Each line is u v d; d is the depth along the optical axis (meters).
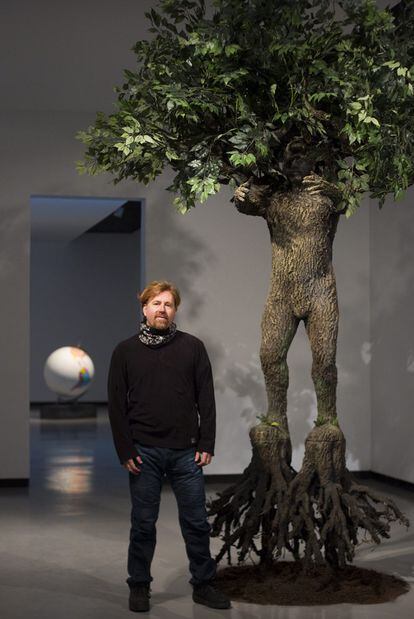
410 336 7.21
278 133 4.28
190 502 3.95
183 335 4.02
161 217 7.73
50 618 3.88
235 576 4.42
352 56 4.00
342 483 4.29
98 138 4.23
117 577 4.61
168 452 3.92
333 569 4.36
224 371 7.76
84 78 6.87
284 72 4.04
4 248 7.61
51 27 5.82
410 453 7.22
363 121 3.87
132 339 3.98
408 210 7.22
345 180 4.31
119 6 5.48
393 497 6.97
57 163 7.71
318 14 4.03
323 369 4.28
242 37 3.97
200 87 4.00
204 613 3.92
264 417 4.39
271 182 4.42
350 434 7.91
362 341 7.94
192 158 4.11
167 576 4.58
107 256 18.83
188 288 7.73
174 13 4.21
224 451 7.74
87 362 15.27
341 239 7.92
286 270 4.30
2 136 7.64
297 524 4.15
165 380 3.92
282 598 4.09
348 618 3.82
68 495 7.25
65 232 16.47
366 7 3.94
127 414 3.96
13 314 7.60
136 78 4.16
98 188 7.73
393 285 7.49
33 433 12.57
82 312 18.70
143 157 4.21
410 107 3.99
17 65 6.57
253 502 4.32
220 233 7.79
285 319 4.34
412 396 7.18
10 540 5.53
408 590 4.23
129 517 6.30
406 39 4.05
